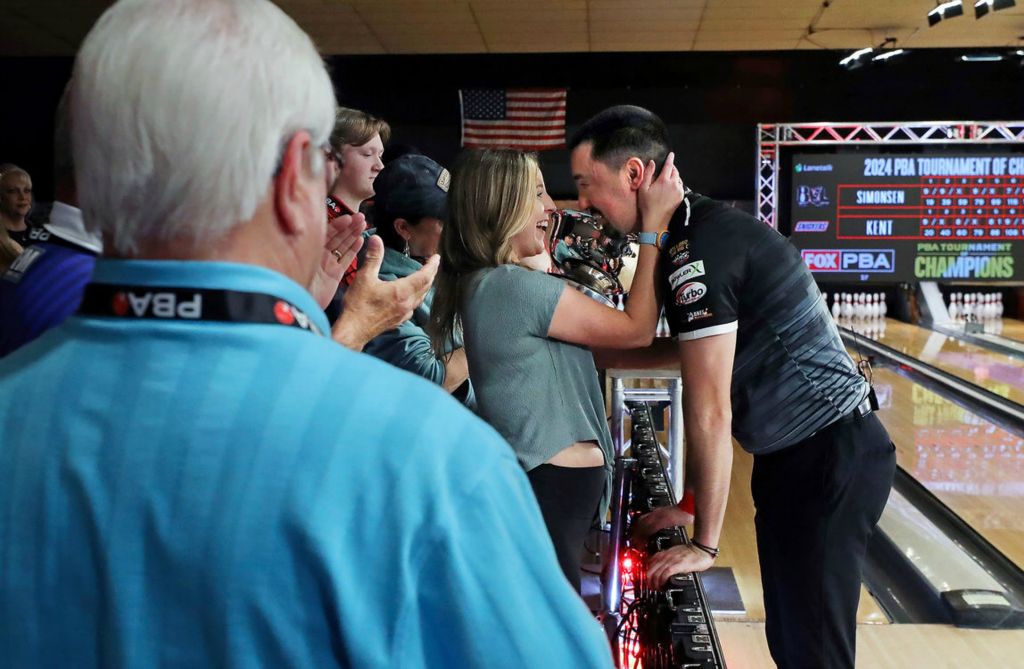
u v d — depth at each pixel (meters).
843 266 8.38
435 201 1.97
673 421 3.32
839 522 1.52
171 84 0.47
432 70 8.79
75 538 0.48
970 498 4.05
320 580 0.46
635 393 3.41
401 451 0.48
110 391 0.49
